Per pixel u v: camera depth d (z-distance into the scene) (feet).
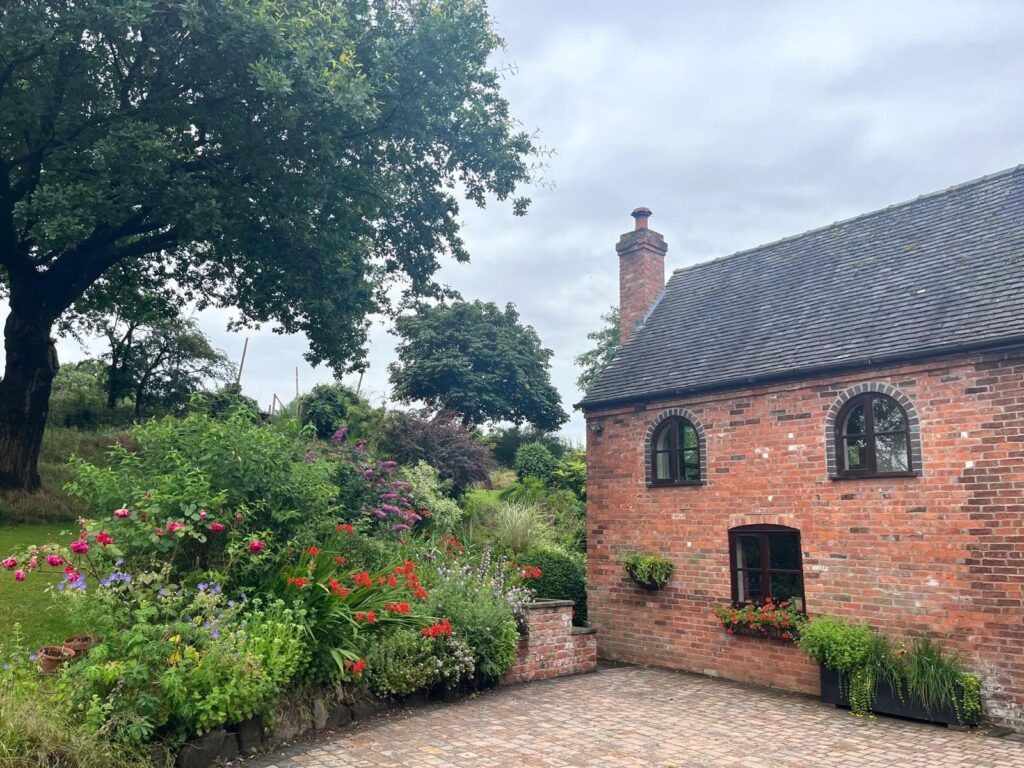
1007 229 32.55
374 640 25.48
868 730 24.82
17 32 34.30
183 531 21.79
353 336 55.77
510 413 124.67
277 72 35.88
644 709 27.37
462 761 20.10
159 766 17.78
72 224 34.99
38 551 20.48
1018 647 25.44
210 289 60.80
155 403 90.02
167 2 35.22
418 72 45.39
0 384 46.16
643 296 47.60
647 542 38.29
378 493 39.99
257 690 19.81
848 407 31.27
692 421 37.04
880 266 36.37
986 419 27.02
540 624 33.50
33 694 16.85
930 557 27.99
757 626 32.40
